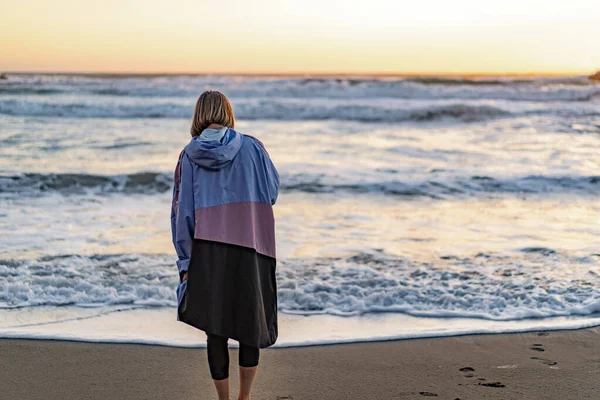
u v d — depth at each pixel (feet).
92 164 35.65
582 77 93.04
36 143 42.68
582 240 22.16
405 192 30.60
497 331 13.26
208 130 8.79
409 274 17.83
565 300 15.58
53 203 27.22
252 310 8.66
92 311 14.46
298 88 84.17
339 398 10.16
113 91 80.79
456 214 26.40
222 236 8.64
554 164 37.93
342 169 35.76
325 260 19.21
